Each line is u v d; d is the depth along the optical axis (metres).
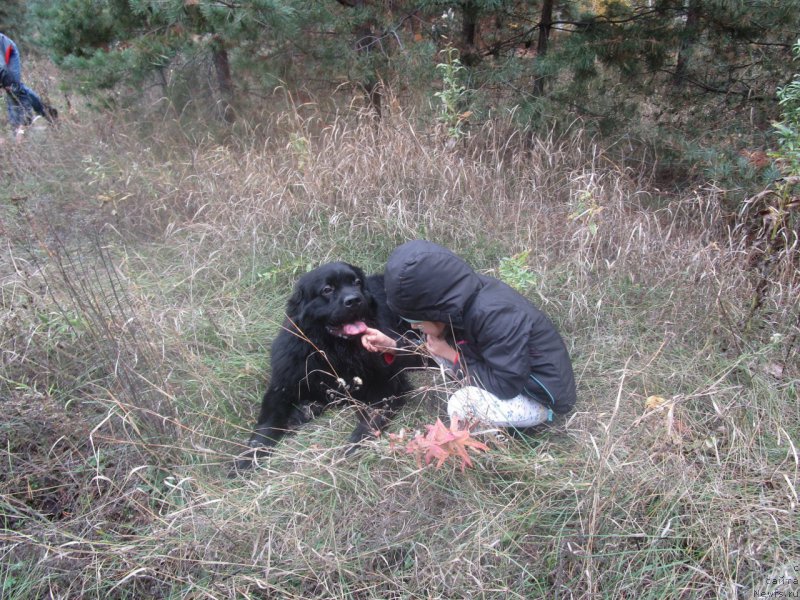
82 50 7.61
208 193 5.74
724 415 2.90
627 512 2.50
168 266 5.04
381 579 2.39
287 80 6.93
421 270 2.78
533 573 2.41
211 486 2.83
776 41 5.83
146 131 7.51
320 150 6.00
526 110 5.89
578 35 5.84
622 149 5.90
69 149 6.96
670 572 2.34
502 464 2.85
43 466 2.86
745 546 2.33
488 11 5.94
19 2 15.24
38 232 4.64
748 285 3.95
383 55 6.35
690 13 5.82
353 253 4.86
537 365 2.95
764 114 5.73
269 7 5.37
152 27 6.71
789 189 3.61
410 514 2.65
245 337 4.13
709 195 4.85
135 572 2.28
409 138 5.59
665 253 4.39
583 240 4.40
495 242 4.74
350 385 3.49
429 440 2.42
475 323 2.88
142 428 3.08
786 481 2.60
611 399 3.31
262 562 2.45
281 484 2.82
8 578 2.45
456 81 5.97
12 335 3.55
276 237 5.02
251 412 3.58
